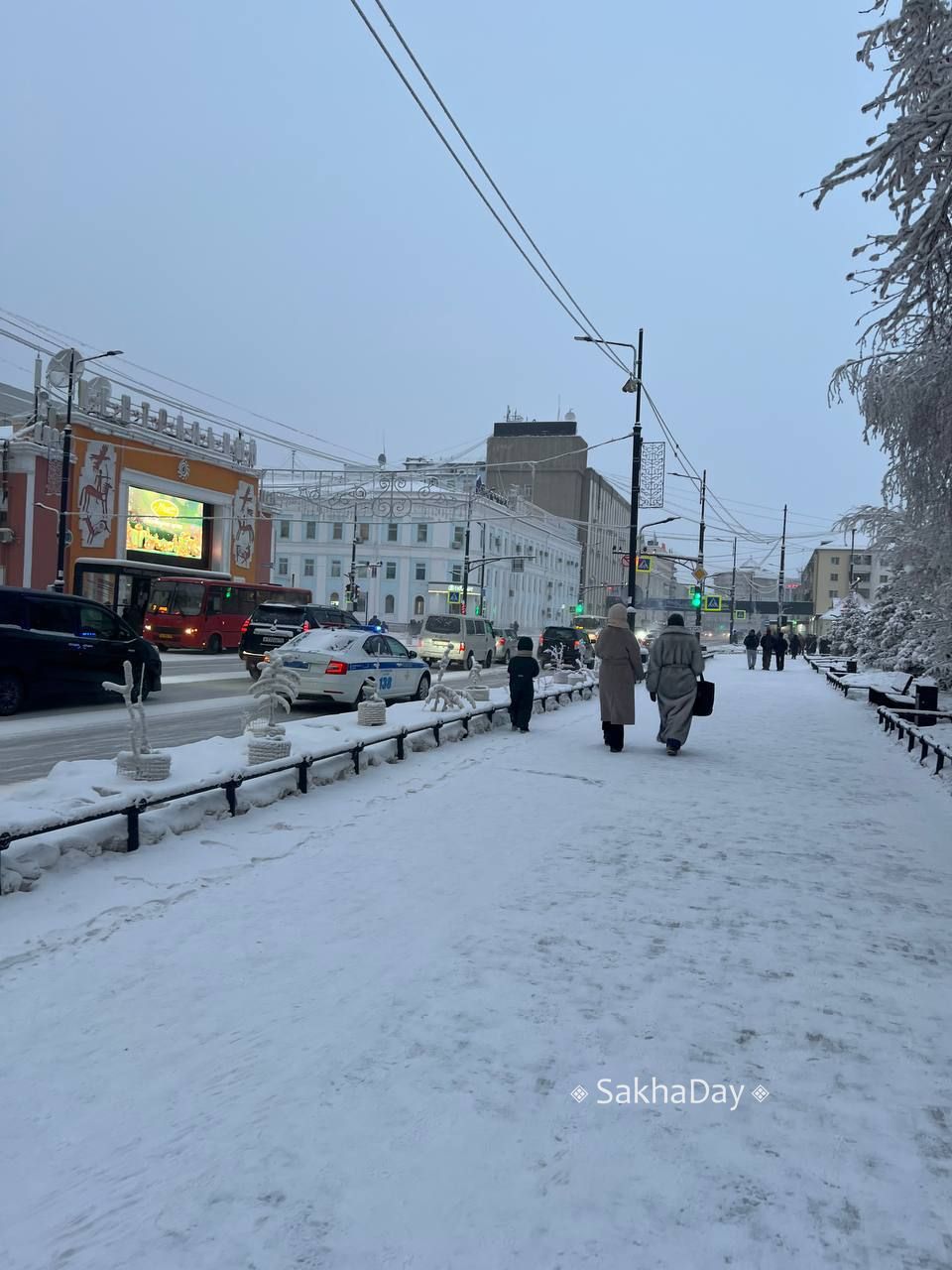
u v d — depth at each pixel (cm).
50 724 1279
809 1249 229
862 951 450
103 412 4066
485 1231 232
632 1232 233
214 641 3638
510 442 10606
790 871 594
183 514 4725
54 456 3781
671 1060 329
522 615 8656
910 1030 361
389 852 612
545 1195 248
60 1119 284
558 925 473
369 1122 282
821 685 2738
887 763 1117
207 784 659
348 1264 220
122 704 1570
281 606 2319
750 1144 276
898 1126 289
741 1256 225
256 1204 242
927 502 891
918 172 702
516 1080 310
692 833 694
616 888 543
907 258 741
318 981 392
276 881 540
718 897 530
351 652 1562
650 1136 278
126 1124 281
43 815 525
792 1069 325
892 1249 229
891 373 827
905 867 613
